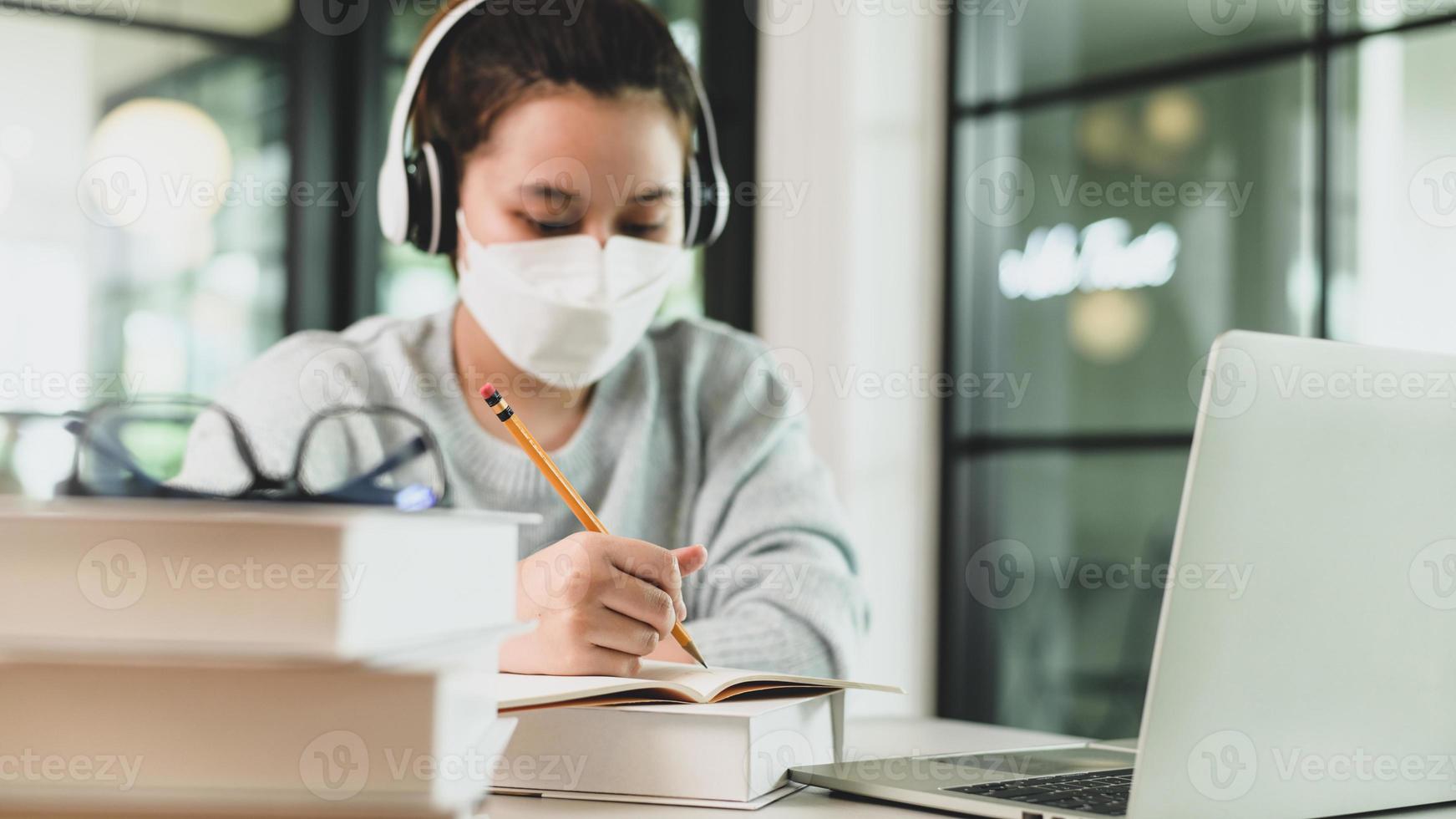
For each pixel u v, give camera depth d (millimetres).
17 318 1836
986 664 2375
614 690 642
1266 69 1946
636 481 1281
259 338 1995
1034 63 2330
